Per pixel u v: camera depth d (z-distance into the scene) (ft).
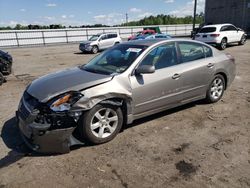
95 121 12.82
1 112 18.67
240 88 23.54
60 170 11.00
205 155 11.89
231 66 19.57
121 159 11.72
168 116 16.66
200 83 17.26
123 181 10.15
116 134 13.69
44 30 111.96
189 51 16.90
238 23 109.50
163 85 14.94
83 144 12.96
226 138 13.55
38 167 11.26
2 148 13.00
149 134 14.17
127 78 13.62
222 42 58.90
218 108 18.02
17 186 10.05
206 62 17.48
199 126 15.12
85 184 10.05
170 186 9.78
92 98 12.30
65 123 11.87
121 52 15.67
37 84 13.67
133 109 14.03
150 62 14.70
